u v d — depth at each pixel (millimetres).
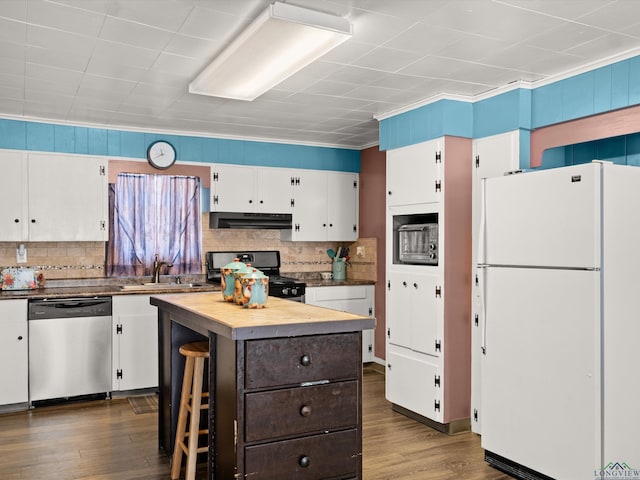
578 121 3305
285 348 2184
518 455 3037
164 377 3410
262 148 5559
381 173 5711
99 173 4871
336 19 2510
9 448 3494
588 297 2660
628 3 2393
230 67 3020
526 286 2992
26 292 4480
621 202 2729
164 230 5422
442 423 3826
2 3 2412
